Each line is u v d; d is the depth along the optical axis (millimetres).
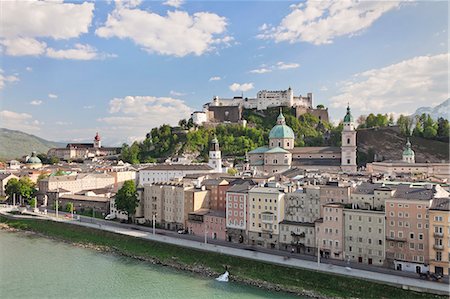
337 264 124125
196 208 174125
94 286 118938
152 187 190875
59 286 118438
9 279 124375
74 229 186875
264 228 146875
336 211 130125
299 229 138625
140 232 173875
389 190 125312
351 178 179750
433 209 113375
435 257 113000
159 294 112750
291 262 125500
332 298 108500
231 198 156875
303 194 142625
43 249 163625
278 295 113000
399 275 113312
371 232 123875
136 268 137625
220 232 160250
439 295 99062
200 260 138125
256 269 125750
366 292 107125
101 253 158000
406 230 118562
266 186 158000
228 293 114125
